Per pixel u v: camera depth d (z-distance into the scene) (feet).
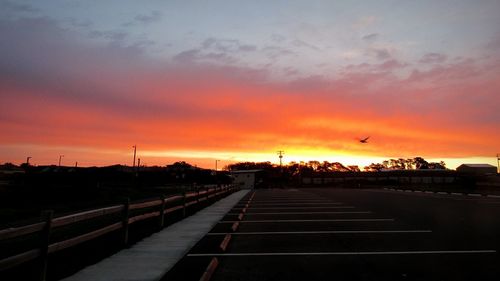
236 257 24.82
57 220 18.75
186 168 300.61
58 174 203.21
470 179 205.16
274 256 25.07
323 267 22.04
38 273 17.43
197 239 31.83
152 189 155.94
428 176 271.69
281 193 133.90
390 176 281.54
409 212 53.72
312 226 39.58
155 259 24.23
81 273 20.72
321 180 281.33
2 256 24.67
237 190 163.22
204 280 18.65
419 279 19.49
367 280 19.36
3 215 56.29
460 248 27.27
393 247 27.78
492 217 46.78
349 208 61.46
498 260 23.54
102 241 29.81
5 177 196.75
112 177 226.17
